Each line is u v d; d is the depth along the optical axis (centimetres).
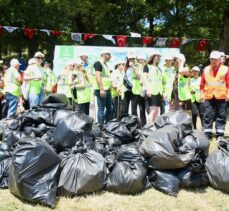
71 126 614
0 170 557
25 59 2558
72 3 2058
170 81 984
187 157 551
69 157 535
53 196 496
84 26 2408
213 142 830
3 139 702
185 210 506
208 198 542
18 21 2100
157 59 935
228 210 516
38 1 2077
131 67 947
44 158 501
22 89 975
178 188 554
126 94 955
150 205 509
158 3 2123
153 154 546
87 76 936
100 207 496
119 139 680
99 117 905
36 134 657
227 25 1755
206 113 855
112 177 540
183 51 2427
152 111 924
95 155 542
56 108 721
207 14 2227
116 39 1518
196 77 978
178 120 648
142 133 676
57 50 1293
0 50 2800
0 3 1967
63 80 1047
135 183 531
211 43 2339
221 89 843
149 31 2378
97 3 2169
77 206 495
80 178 516
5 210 476
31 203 499
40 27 2153
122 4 2212
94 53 1291
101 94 890
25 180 492
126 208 498
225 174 552
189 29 2320
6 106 1002
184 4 2139
